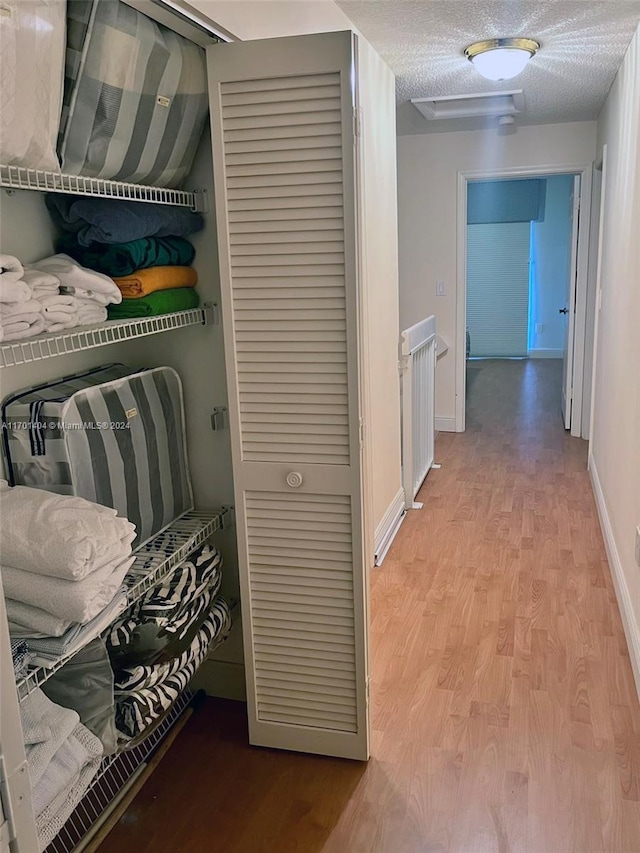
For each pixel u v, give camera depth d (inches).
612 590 120.6
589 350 207.8
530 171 205.3
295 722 84.0
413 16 108.7
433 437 191.6
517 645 105.0
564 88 156.8
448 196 213.5
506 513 157.0
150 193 73.3
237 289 73.0
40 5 49.8
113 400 73.4
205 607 79.7
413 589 123.5
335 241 69.3
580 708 90.5
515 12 107.0
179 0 60.2
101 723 64.3
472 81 148.1
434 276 220.2
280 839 72.4
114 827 74.6
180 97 68.4
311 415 74.3
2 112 49.6
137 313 72.7
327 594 78.7
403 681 97.4
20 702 56.9
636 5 104.2
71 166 61.0
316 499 76.4
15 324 56.0
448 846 70.6
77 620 56.2
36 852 40.3
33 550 56.0
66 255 68.2
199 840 72.7
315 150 67.7
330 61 65.4
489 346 370.9
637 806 74.5
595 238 201.5
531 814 74.0
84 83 57.1
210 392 86.1
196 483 89.7
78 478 67.4
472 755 83.0
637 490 101.7
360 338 71.9
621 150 135.9
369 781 79.7
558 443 209.9
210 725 90.4
